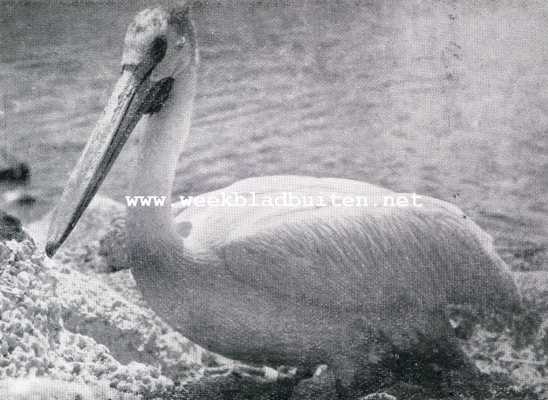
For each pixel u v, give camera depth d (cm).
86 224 726
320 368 543
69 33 1459
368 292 505
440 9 1590
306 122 1106
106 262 666
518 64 1288
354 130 1058
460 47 1362
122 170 963
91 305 545
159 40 492
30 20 1526
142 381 491
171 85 499
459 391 525
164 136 492
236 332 504
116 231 669
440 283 518
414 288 512
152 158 488
